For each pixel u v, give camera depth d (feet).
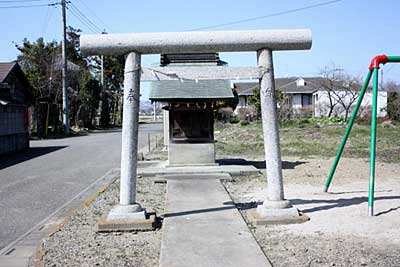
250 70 22.21
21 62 120.67
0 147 62.18
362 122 110.83
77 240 19.48
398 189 30.60
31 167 48.24
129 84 21.97
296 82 171.73
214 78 22.31
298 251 17.02
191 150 41.37
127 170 21.79
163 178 35.91
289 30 21.94
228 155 55.88
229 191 31.12
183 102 40.40
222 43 21.79
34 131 107.76
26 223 23.75
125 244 18.79
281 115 123.34
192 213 23.47
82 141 88.94
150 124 193.16
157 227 21.38
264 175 38.40
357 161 46.70
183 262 15.84
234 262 15.75
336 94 132.98
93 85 140.26
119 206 21.63
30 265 16.87
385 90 163.94
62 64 113.91
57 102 117.08
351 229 19.94
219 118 132.57
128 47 21.83
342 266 15.26
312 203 25.89
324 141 73.05
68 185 36.22
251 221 21.88
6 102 63.41
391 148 60.18
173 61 38.22
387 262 15.56
